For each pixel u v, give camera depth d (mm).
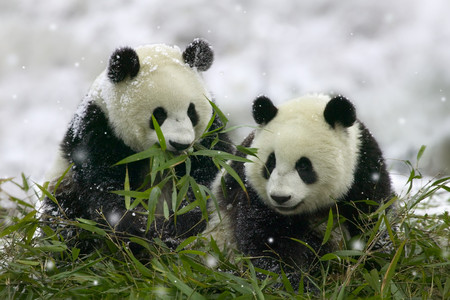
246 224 9852
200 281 8102
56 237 9789
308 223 10031
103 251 10078
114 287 7922
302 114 9758
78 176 10758
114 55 10273
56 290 7895
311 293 8344
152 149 9148
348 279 8023
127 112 10344
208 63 11141
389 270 7797
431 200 12375
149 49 10938
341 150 9602
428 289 8367
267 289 8305
